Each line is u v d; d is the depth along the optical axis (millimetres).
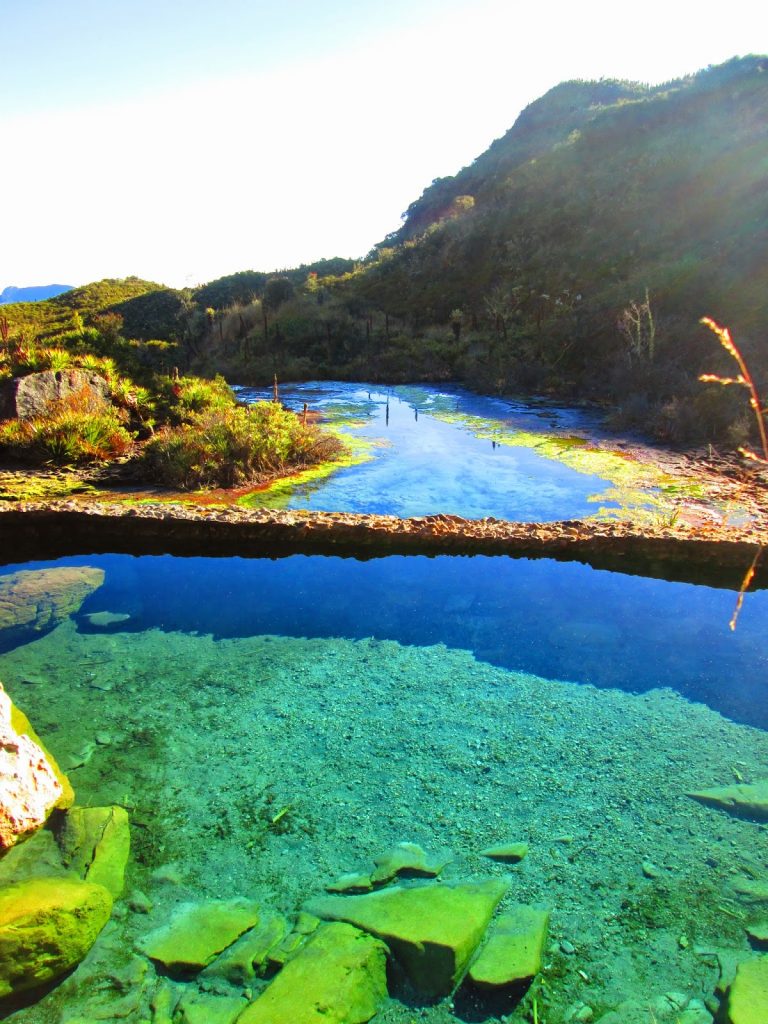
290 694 4688
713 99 29453
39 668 5023
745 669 4855
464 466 10180
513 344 20828
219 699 4645
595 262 23406
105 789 3803
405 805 3650
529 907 2977
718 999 2559
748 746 4059
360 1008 2496
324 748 4125
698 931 2861
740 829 3426
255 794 3760
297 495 8852
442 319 26547
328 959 2635
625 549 6551
